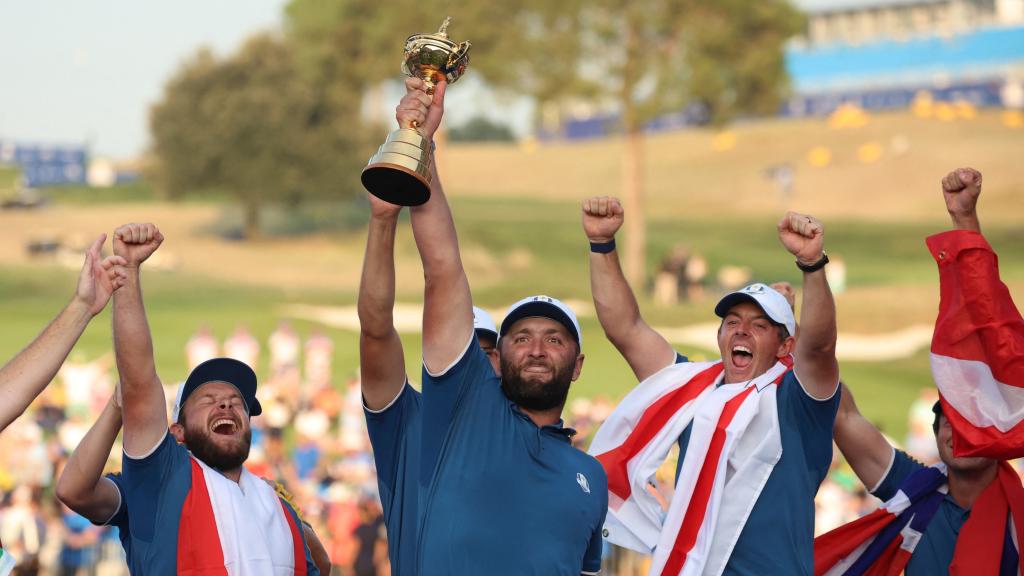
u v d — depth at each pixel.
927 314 116.50
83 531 37.59
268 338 100.94
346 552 37.59
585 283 142.00
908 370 97.31
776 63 134.50
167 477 12.73
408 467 13.00
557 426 12.42
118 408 13.09
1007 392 13.45
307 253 164.75
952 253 13.66
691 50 131.62
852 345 107.50
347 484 41.75
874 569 14.77
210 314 113.38
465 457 11.93
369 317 12.52
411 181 11.12
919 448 53.69
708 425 13.30
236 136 173.00
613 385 80.38
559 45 131.00
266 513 13.23
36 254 150.12
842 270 137.12
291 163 174.25
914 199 199.00
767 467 13.10
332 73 166.75
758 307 13.91
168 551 12.52
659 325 108.94
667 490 14.69
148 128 176.88
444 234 11.98
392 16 149.50
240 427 13.43
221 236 175.00
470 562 11.59
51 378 10.99
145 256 12.58
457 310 12.07
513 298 131.12
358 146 177.75
